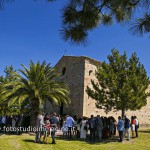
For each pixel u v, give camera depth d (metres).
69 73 30.48
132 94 18.08
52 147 14.64
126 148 15.52
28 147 14.17
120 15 6.34
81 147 15.31
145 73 20.09
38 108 22.23
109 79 18.84
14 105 23.17
